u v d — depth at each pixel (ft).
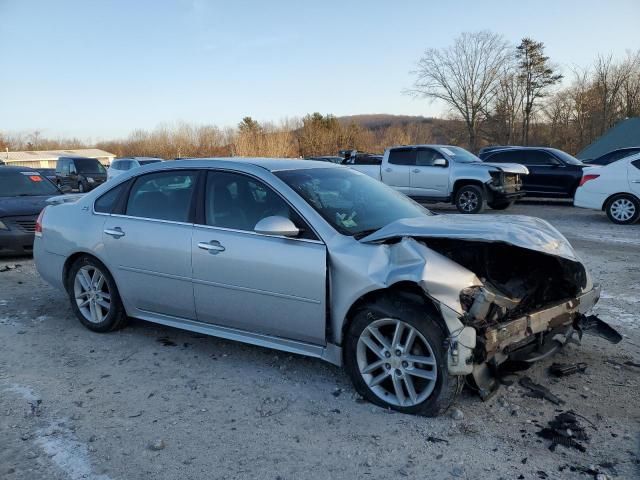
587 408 11.40
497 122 186.09
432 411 10.93
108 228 15.67
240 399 12.12
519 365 12.21
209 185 14.20
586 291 13.38
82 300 16.76
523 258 13.28
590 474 9.20
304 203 12.70
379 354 11.53
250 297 13.05
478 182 45.19
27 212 28.35
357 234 12.31
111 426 11.01
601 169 39.52
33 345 15.51
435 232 11.32
